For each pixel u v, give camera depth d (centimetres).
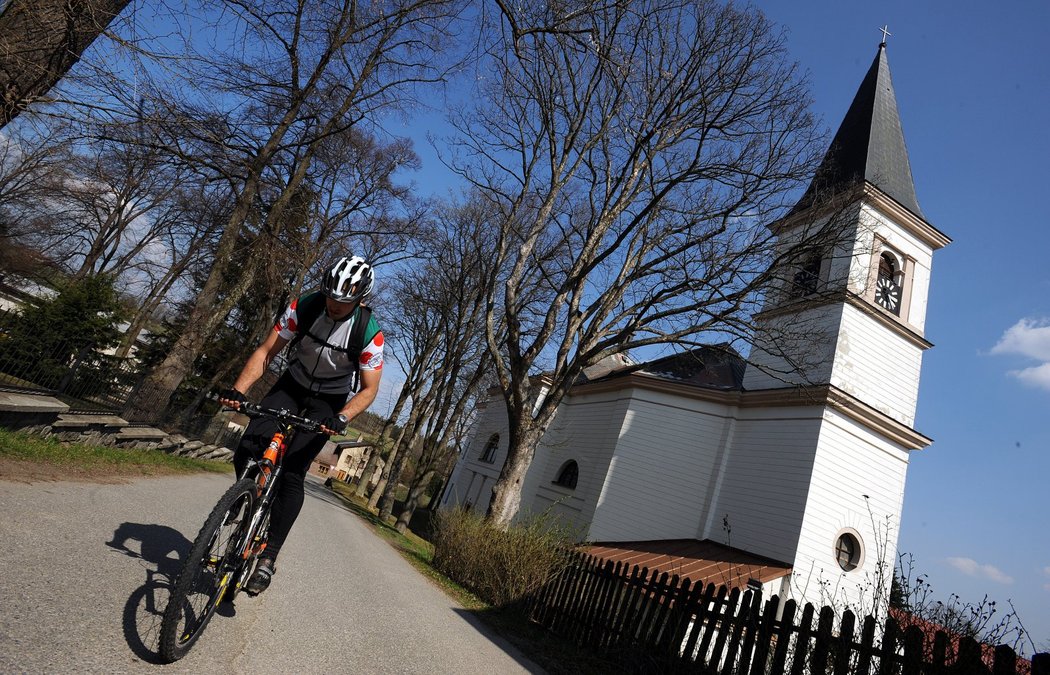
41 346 1009
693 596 679
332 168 1850
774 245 1479
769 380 2048
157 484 776
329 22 1384
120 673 221
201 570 265
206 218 1922
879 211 2084
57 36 575
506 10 722
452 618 690
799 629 540
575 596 853
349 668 334
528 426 1545
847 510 1728
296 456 341
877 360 1939
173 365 1401
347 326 337
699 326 1517
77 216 2897
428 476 2673
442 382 3183
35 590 264
